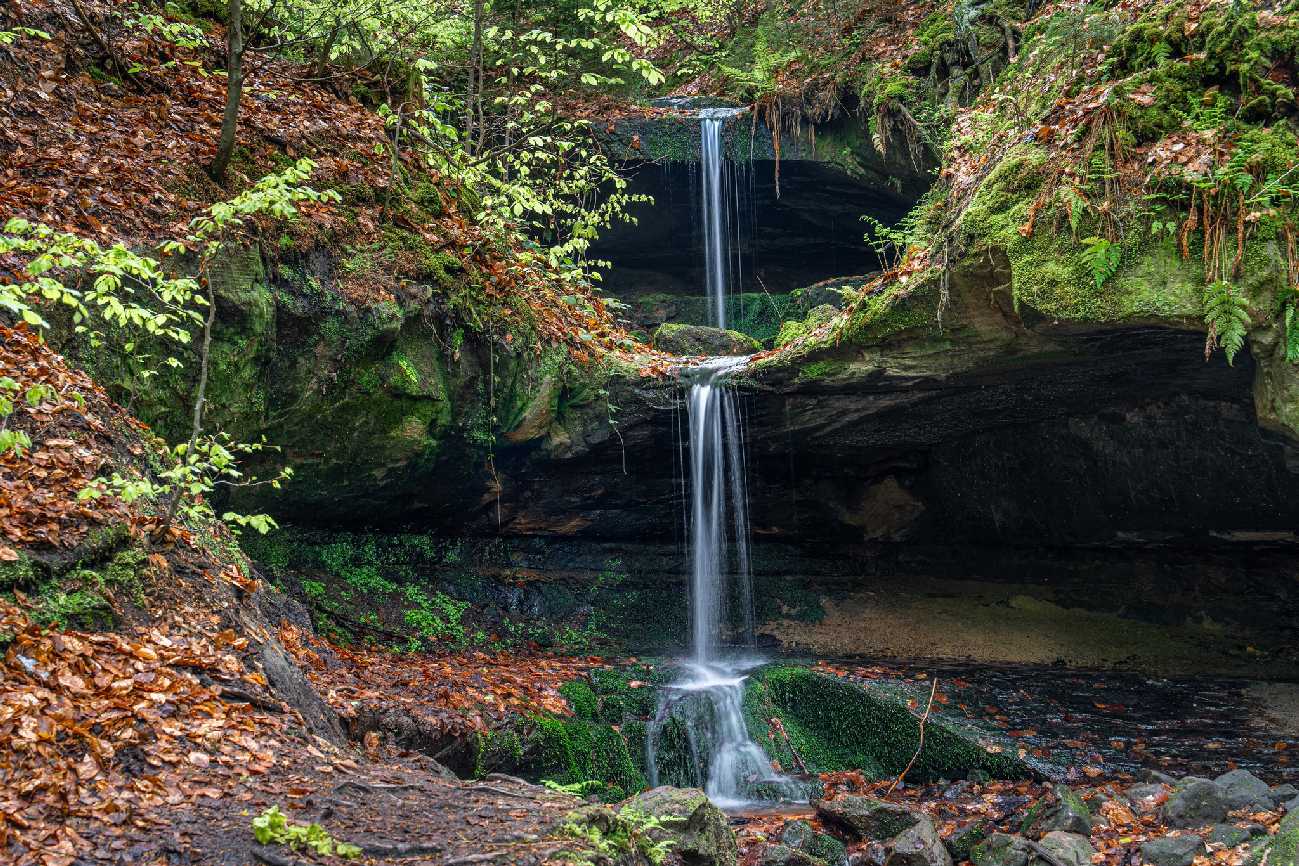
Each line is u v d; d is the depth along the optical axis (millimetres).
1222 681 9844
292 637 6887
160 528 5727
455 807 4238
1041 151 8133
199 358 7652
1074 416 10805
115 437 6270
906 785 8695
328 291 8617
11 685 4266
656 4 16672
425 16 12508
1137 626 11062
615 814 4379
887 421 10805
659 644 11523
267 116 9727
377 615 9906
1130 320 7324
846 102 14062
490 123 14594
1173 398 9891
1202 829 6664
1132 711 9227
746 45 16578
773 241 15859
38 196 7160
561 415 10734
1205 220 6992
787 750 9227
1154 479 10516
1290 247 6730
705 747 9039
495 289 10328
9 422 5613
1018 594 11938
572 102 15578
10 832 3590
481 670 8969
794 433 11016
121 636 4945
